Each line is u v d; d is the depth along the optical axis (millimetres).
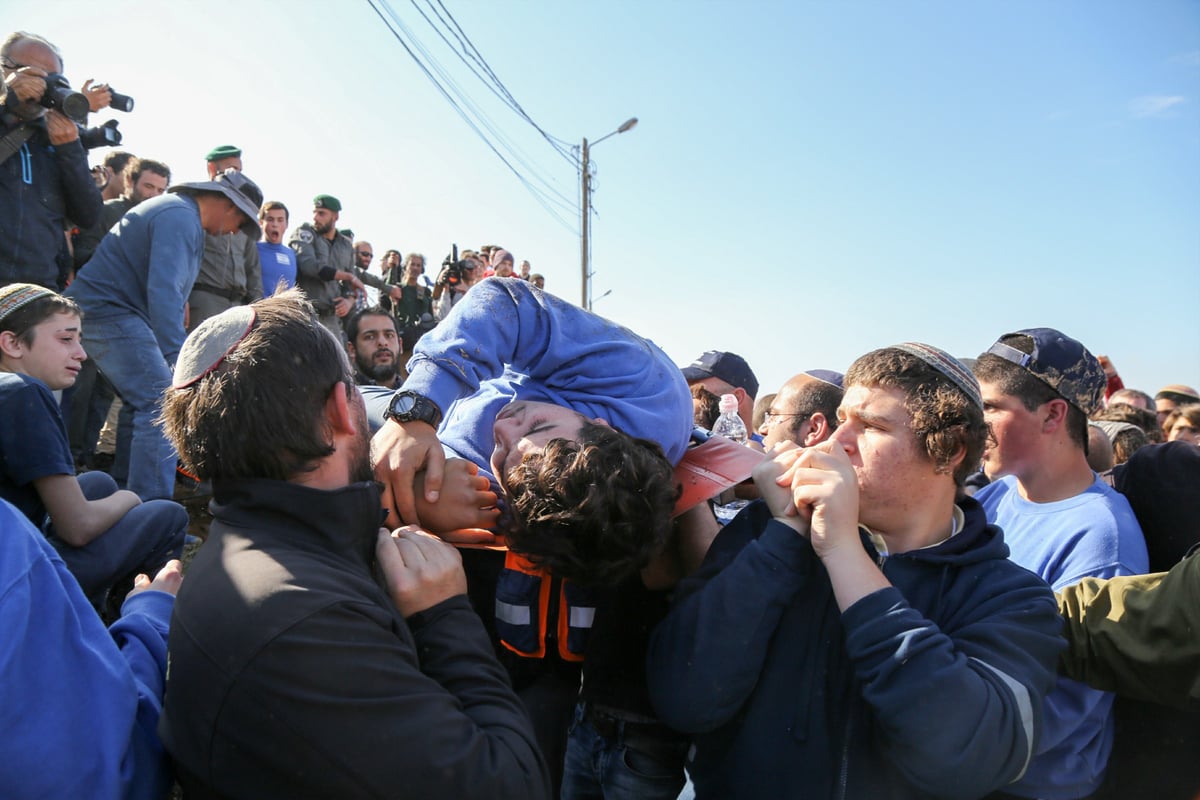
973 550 1401
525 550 1303
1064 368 2059
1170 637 1528
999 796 1826
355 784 975
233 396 1104
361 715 992
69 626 1051
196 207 3910
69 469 2365
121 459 3988
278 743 976
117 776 1019
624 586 1618
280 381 1109
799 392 3387
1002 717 1185
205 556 1113
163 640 1295
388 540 1263
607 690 1607
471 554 1610
